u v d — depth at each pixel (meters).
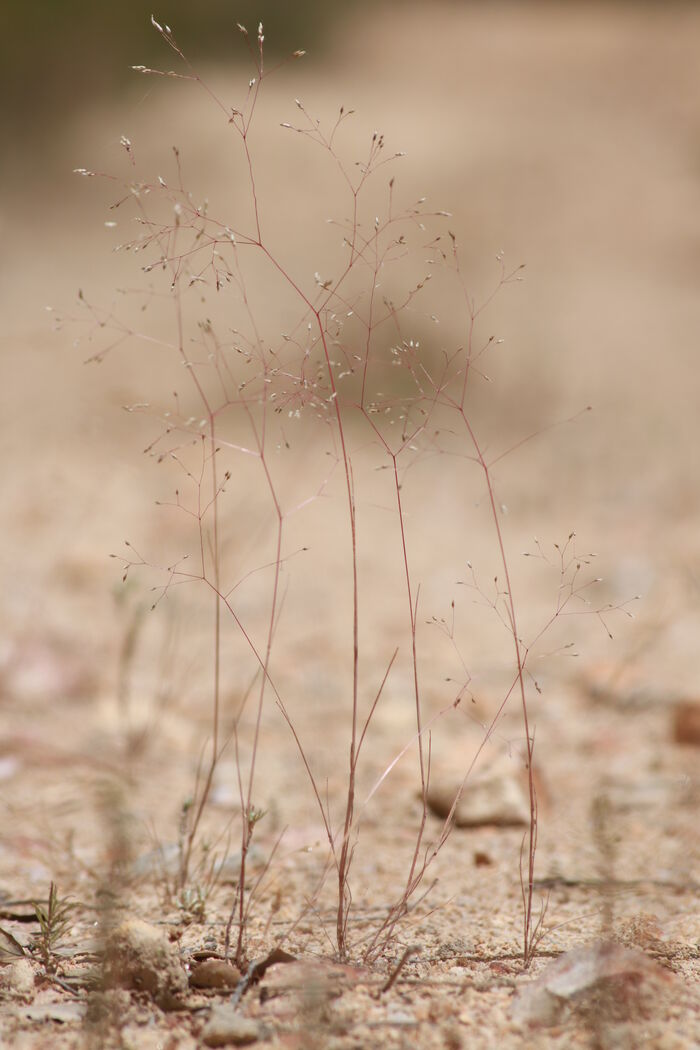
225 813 5.31
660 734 6.56
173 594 8.64
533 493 12.05
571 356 18.11
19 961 3.46
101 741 6.23
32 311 15.55
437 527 11.15
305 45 32.66
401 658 7.98
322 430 12.92
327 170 23.73
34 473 10.78
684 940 3.68
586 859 4.65
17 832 4.84
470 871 4.57
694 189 28.25
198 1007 3.12
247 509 10.84
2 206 21.94
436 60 35.91
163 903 4.02
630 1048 2.80
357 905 4.11
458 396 14.91
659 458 13.25
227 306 12.68
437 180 25.84
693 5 42.03
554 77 36.44
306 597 9.11
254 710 6.97
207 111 25.48
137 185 3.42
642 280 23.44
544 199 26.53
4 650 7.28
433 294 17.44
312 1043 2.85
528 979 3.32
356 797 5.59
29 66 27.05
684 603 8.82
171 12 28.59
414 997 3.16
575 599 9.22
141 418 11.65
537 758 5.95
